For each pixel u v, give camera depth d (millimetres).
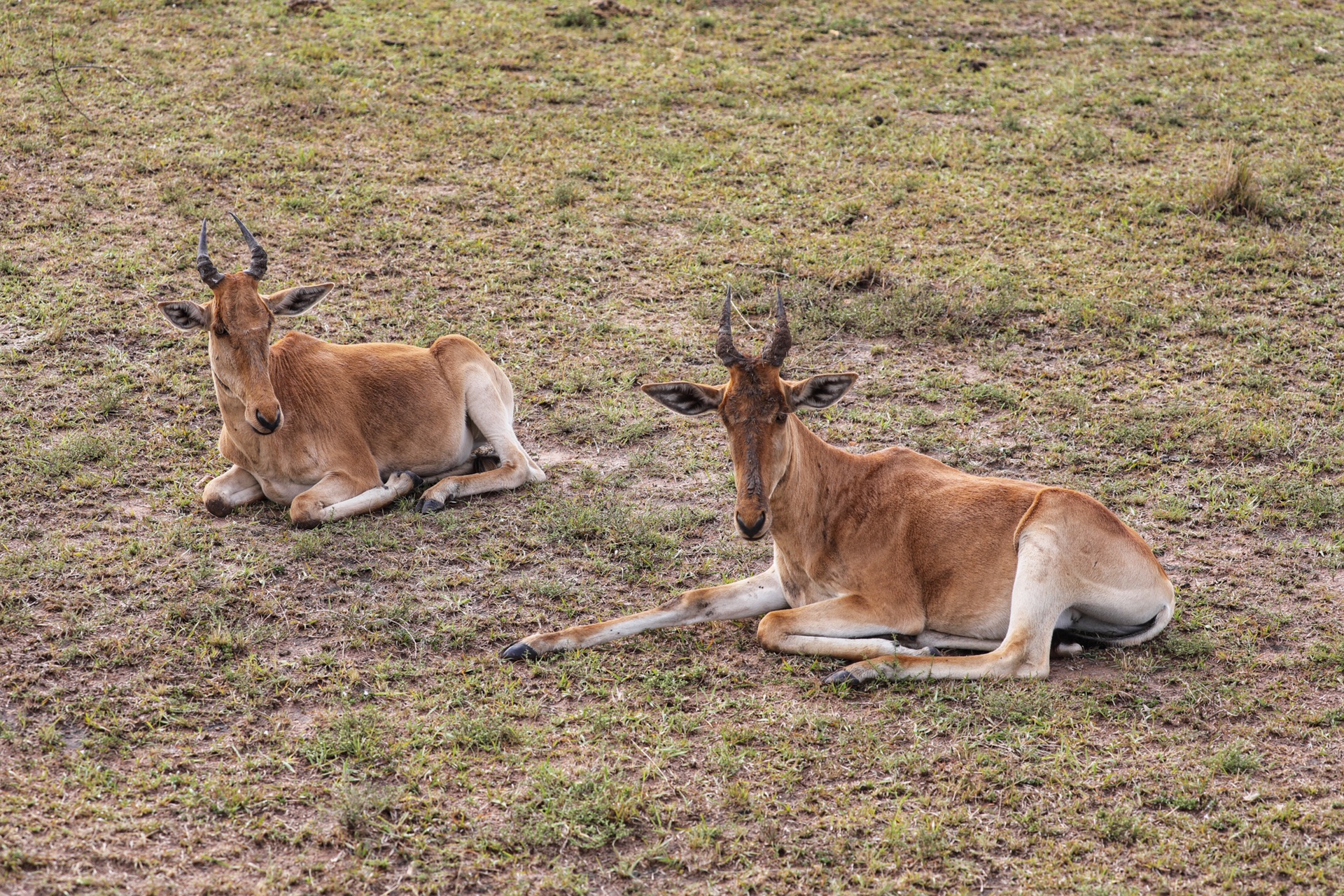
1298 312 17500
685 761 9195
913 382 15789
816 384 10516
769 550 12422
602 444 14414
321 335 16188
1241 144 23531
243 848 8180
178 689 9758
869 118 24219
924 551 10711
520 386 15477
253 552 11797
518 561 11953
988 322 17297
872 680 10125
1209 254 19266
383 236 18875
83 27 26234
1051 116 24625
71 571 11234
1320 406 15031
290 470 12672
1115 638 10766
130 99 22891
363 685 10055
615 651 10633
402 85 24516
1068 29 30062
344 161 21312
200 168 20547
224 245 18266
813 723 9578
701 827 8438
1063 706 9859
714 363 16078
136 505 12625
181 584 11156
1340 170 22156
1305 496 13164
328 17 27844
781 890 7969
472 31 27625
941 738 9500
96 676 9906
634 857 8234
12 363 15117
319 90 23609
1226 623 11109
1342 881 8047
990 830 8516
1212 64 27641
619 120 23781
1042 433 14562
